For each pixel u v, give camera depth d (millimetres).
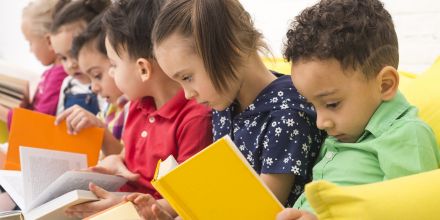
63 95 1834
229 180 722
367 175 818
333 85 795
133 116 1273
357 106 814
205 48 905
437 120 939
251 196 728
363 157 832
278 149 923
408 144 784
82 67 1435
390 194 669
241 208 732
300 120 936
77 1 1712
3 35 2928
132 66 1190
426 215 658
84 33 1420
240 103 1028
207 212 735
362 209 659
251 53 968
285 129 927
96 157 1362
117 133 1515
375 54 812
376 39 815
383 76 821
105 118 1631
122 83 1211
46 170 1132
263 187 725
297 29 842
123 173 1178
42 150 1163
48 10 1977
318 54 790
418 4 1356
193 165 716
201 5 914
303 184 957
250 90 1000
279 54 1678
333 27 803
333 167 865
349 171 834
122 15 1180
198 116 1132
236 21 933
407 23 1384
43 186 1086
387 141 797
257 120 980
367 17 819
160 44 955
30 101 1972
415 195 669
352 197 666
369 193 672
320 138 969
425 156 778
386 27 838
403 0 1383
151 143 1188
